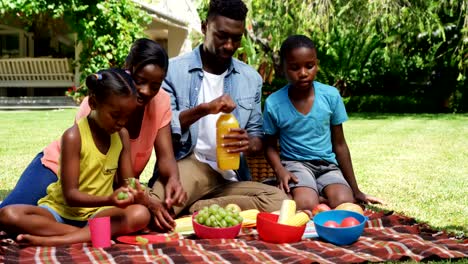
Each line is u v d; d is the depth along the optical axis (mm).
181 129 3607
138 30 12266
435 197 4496
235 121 3465
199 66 3773
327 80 17234
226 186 3664
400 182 5215
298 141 3920
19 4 11414
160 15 12734
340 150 4027
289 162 3926
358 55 16594
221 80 3811
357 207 3451
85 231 2951
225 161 3445
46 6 11641
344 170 4039
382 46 16250
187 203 3633
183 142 3639
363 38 15016
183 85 3771
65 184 2879
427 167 6199
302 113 3873
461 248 2824
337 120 3957
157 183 3428
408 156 7137
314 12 11352
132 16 12117
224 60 3676
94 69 12164
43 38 15719
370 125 12055
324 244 2941
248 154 3963
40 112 13023
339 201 3654
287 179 3705
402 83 17438
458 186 5012
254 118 3922
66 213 3041
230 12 3520
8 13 13539
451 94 16219
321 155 3908
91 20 11883
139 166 3459
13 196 3186
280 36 12039
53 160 3270
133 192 2881
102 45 11922
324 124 3900
